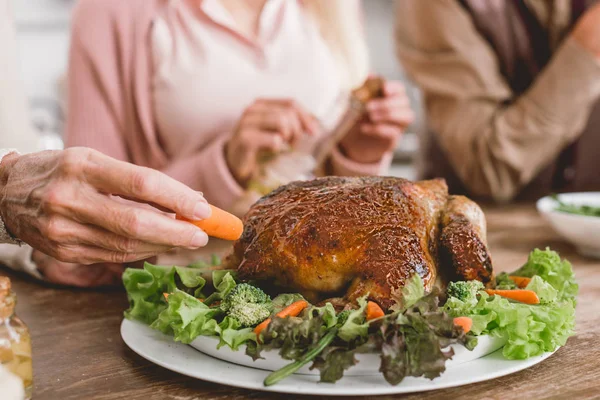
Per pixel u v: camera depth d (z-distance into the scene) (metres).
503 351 0.54
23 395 0.48
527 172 1.45
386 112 1.10
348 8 1.37
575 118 1.40
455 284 0.57
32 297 0.75
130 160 1.24
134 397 0.51
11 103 1.14
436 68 1.46
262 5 1.29
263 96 1.25
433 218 0.61
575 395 0.50
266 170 1.06
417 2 1.45
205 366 0.53
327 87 1.31
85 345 0.60
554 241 1.01
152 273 0.64
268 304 0.55
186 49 1.22
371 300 0.54
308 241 0.57
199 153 1.16
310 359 0.49
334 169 1.23
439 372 0.48
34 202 0.52
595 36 1.30
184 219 0.51
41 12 2.45
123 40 1.19
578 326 0.64
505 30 1.44
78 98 1.18
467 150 1.45
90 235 0.52
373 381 0.50
